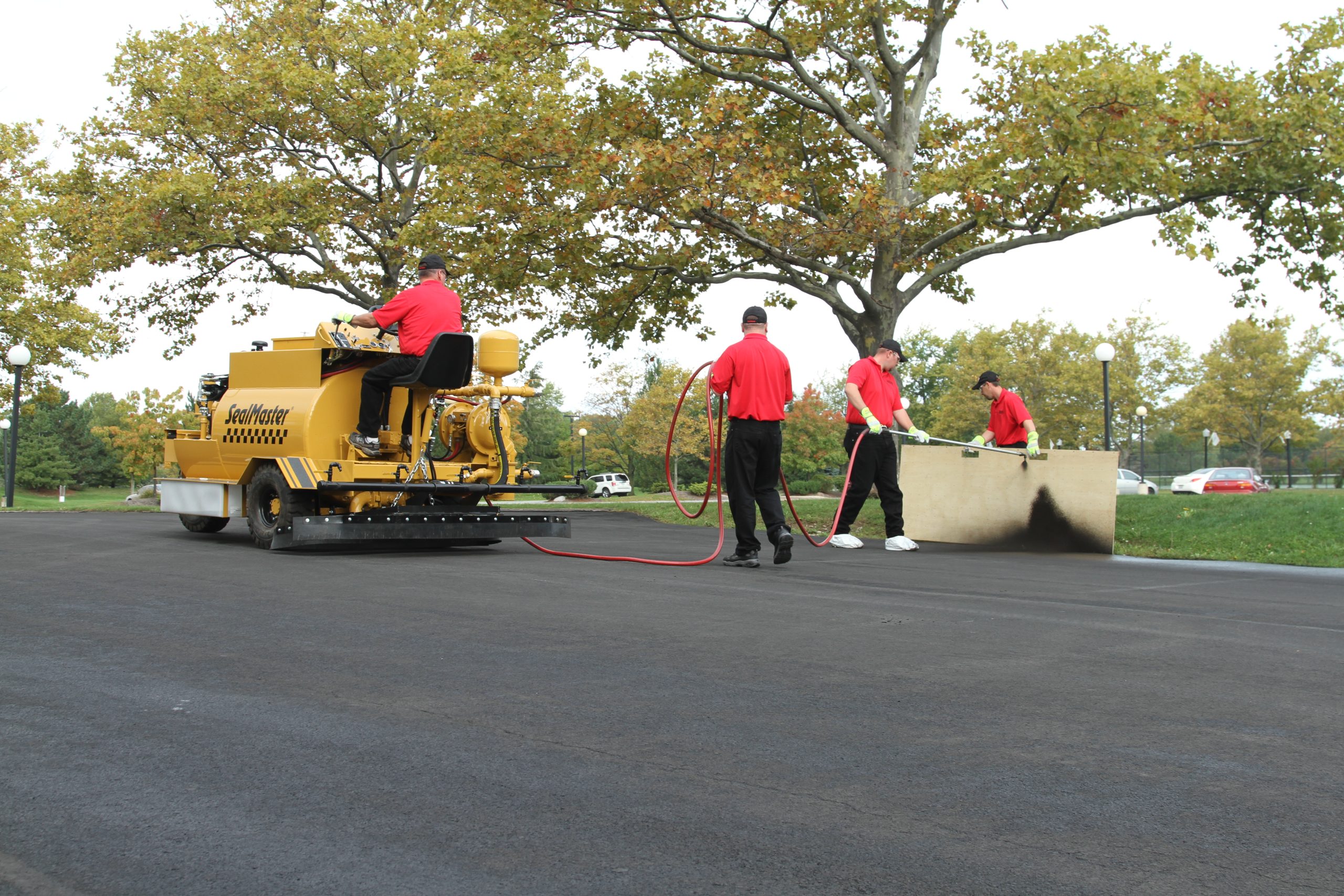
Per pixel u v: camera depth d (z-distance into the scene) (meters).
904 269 16.66
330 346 8.91
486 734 3.23
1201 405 56.22
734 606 5.86
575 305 19.84
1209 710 3.58
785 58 16.77
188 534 10.95
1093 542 10.20
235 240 25.22
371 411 8.94
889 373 10.72
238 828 2.47
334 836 2.42
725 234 16.00
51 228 26.39
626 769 2.91
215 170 26.25
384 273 27.61
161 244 24.73
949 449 11.23
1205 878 2.21
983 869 2.26
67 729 3.27
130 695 3.70
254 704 3.58
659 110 18.11
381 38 24.50
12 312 30.59
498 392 9.33
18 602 5.80
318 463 8.91
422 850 2.35
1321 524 11.35
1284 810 2.62
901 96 17.30
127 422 46.47
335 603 5.80
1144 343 52.34
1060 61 13.75
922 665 4.29
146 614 5.40
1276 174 15.54
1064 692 3.82
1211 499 14.16
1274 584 7.41
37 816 2.54
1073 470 10.36
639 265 17.92
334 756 3.02
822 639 4.84
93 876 2.21
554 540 11.01
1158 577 7.86
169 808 2.60
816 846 2.38
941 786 2.79
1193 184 16.08
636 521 15.36
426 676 4.02
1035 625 5.34
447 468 9.36
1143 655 4.55
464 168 17.62
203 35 26.27
